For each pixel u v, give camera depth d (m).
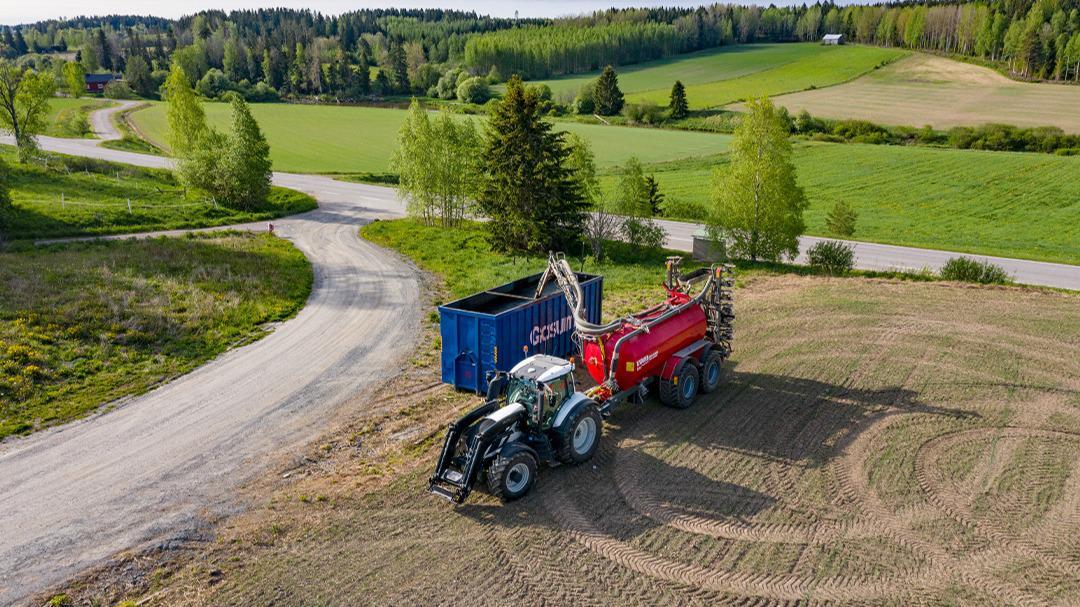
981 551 10.28
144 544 10.82
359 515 11.45
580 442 12.94
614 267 32.78
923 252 39.81
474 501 11.82
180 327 21.98
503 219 36.09
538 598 9.38
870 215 56.16
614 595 9.44
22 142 58.97
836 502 11.63
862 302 24.34
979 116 95.50
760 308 23.83
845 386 16.61
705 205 56.38
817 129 97.06
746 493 11.95
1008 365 17.89
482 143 44.75
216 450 14.05
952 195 61.84
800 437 14.01
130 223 41.50
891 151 81.00
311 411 15.97
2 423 15.21
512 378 12.45
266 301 25.58
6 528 11.32
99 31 196.88
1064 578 9.68
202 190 50.22
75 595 9.66
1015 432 14.15
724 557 10.21
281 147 86.44
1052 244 45.56
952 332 20.67
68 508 11.91
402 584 9.70
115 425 15.30
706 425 14.60
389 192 60.75
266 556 10.42
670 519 11.20
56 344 19.78
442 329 16.83
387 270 32.25
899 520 11.08
